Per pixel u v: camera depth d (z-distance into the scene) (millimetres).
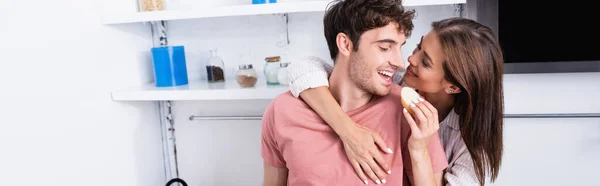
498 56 783
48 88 1088
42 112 1066
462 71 766
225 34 1538
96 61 1277
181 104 1640
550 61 1254
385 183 753
